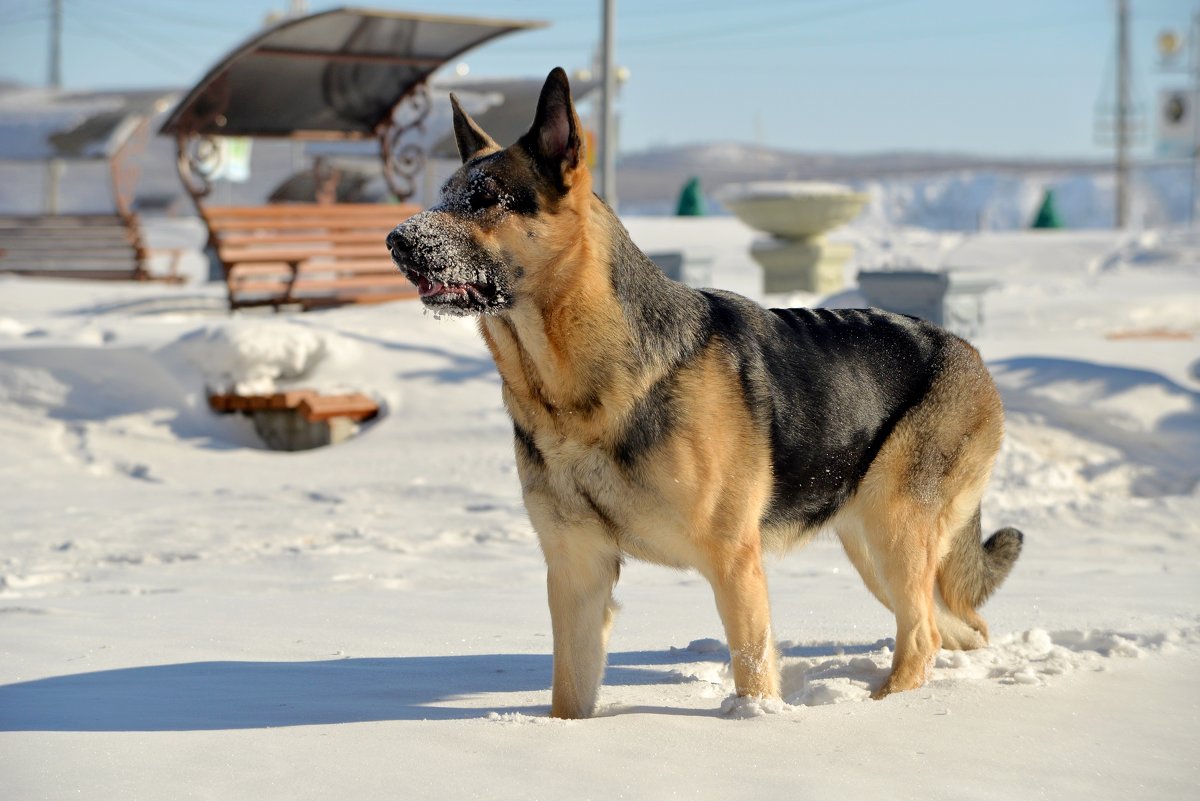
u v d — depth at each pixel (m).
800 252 22.09
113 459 11.86
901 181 88.62
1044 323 18.09
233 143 32.47
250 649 5.35
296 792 3.20
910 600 4.84
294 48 17.53
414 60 18.67
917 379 5.00
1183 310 19.25
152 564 8.10
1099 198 86.50
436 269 3.97
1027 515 9.35
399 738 3.71
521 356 4.14
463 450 11.86
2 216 28.19
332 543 8.73
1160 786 3.28
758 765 3.44
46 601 6.70
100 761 3.48
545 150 4.09
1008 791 3.22
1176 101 64.31
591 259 4.07
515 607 6.46
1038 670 4.65
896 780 3.30
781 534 4.64
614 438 4.08
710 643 5.45
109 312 18.42
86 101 31.17
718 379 4.21
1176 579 7.05
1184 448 10.66
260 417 12.88
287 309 18.38
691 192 43.41
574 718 4.19
